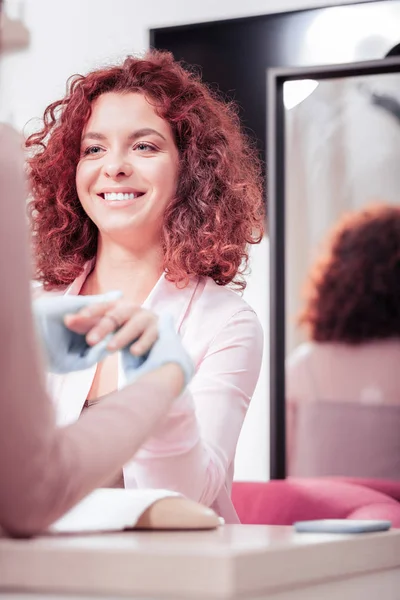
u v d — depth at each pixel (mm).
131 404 717
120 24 2732
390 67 2539
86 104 1687
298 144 2633
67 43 2744
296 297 2621
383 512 2027
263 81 2654
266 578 615
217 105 1831
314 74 2598
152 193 1628
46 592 617
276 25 2650
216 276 1693
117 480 1379
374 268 2568
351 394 2568
